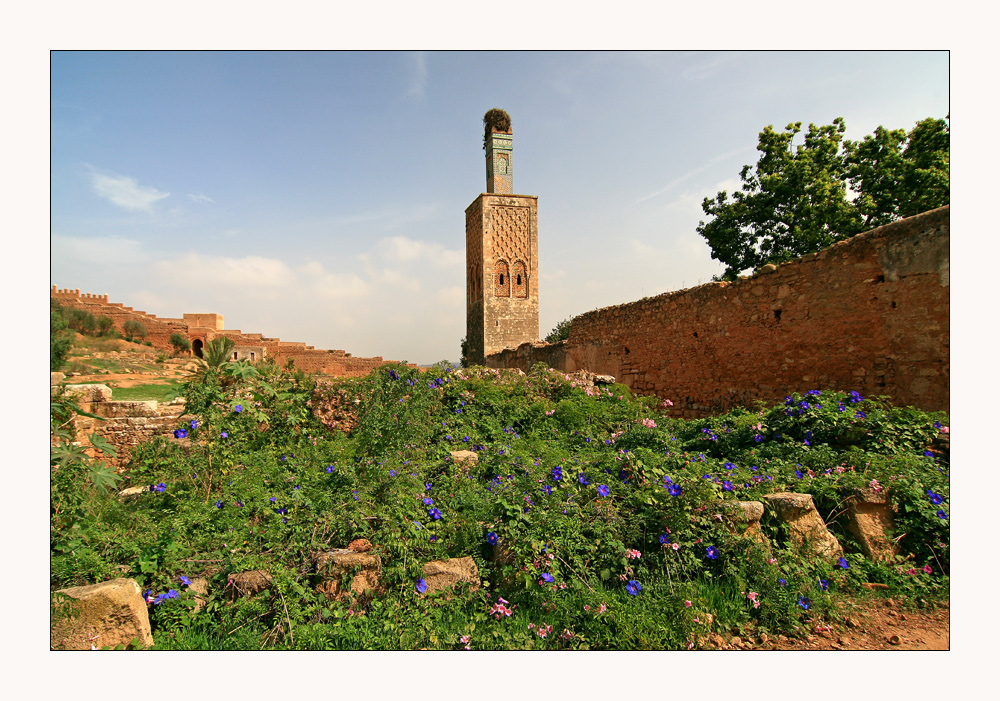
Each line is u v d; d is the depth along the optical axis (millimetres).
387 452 5582
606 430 7922
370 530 3803
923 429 5910
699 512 4031
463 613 3377
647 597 3383
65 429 4738
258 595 3271
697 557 3789
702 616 3217
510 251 32625
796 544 4074
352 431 7754
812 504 4270
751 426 6754
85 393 9484
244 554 3594
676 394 12344
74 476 4160
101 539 3545
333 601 3357
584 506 4188
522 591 3461
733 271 20422
